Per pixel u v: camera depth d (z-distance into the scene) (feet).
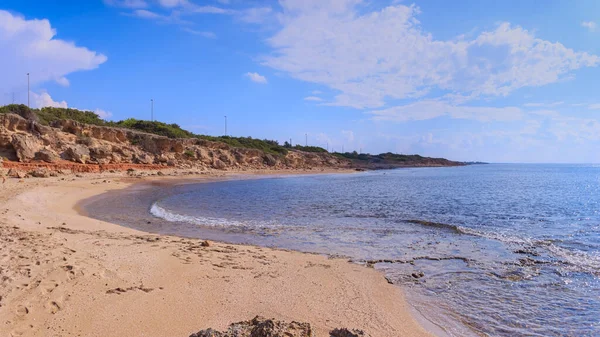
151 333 16.35
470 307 21.98
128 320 17.39
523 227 49.98
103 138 163.63
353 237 42.57
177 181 141.08
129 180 125.39
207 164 212.43
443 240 40.75
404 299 23.04
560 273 28.37
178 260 28.58
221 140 289.53
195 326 17.26
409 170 402.52
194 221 53.83
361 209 69.46
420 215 61.52
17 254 24.04
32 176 103.04
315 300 21.90
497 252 35.14
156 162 178.50
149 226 48.73
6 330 15.12
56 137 136.05
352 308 21.03
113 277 22.56
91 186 97.81
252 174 213.87
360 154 551.18
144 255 28.81
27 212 46.96
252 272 26.81
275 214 62.34
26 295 18.13
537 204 79.00
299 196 95.66
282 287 23.84
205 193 101.35
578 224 52.54
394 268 29.78
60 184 92.07
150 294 20.80
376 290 24.39
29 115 141.59
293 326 15.39
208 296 21.35
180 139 213.66
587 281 26.53
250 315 18.98
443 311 21.35
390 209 69.51
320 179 194.29
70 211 57.41
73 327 16.26
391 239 41.39
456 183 161.38
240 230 46.98
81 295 19.35
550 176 254.06
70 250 26.78
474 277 27.53
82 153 136.67
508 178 216.95
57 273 21.27
